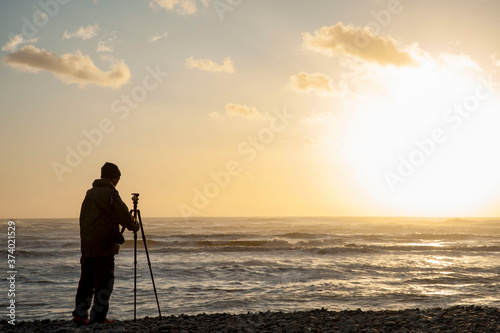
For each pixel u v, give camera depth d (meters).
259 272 19.17
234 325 6.71
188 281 16.42
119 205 6.11
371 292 14.14
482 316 7.27
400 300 12.76
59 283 15.65
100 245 6.12
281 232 58.41
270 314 8.26
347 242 41.47
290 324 6.83
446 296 13.49
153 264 21.61
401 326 6.61
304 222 106.00
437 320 7.02
